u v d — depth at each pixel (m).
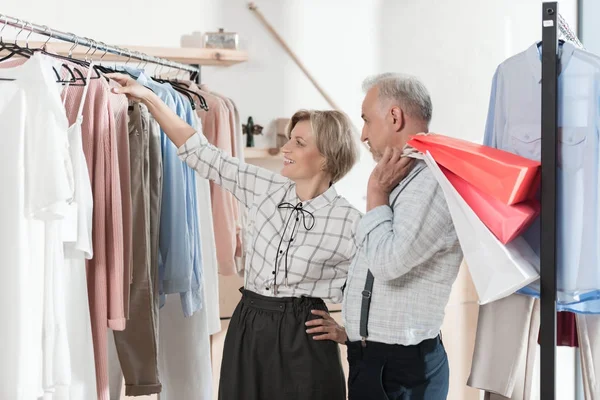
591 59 1.82
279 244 2.23
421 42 4.09
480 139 4.20
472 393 3.62
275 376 2.18
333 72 3.97
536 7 4.23
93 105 1.98
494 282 1.68
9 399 1.69
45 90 1.72
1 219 1.71
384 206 1.93
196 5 3.76
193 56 3.59
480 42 4.16
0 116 1.72
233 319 2.28
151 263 2.29
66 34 2.16
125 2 3.65
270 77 3.89
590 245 1.86
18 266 1.70
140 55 2.65
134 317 2.18
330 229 2.21
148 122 2.28
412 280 1.91
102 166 1.97
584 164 1.84
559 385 4.30
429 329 1.92
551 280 1.75
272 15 3.87
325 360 2.18
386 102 2.00
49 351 1.77
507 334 2.15
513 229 1.71
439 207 1.83
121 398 2.88
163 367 2.71
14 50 1.93
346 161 2.30
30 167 1.71
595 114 1.83
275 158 3.83
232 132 3.32
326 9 3.94
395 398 1.95
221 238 3.13
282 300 2.19
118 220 2.00
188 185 2.50
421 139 1.82
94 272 1.98
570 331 2.29
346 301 2.02
